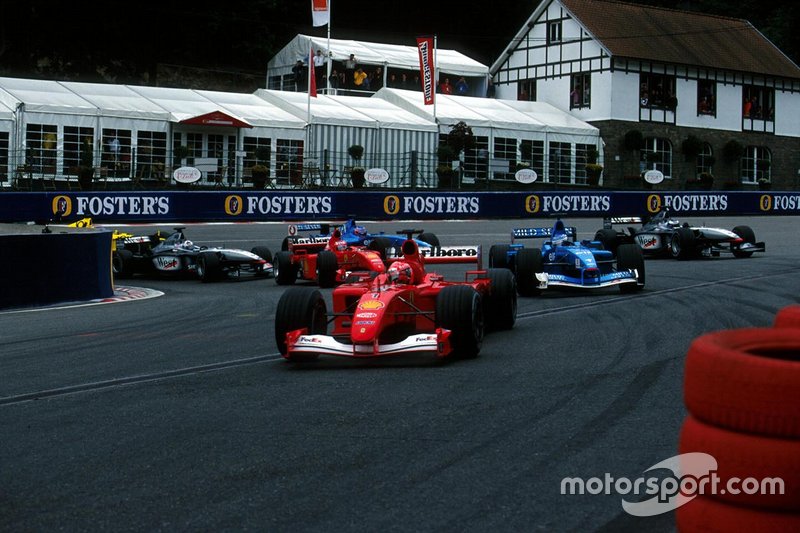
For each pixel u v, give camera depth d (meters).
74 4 61.12
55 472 6.93
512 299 14.41
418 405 8.93
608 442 7.35
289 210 36.25
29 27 60.41
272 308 18.44
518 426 7.96
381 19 76.06
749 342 4.02
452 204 38.94
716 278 22.19
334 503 6.00
